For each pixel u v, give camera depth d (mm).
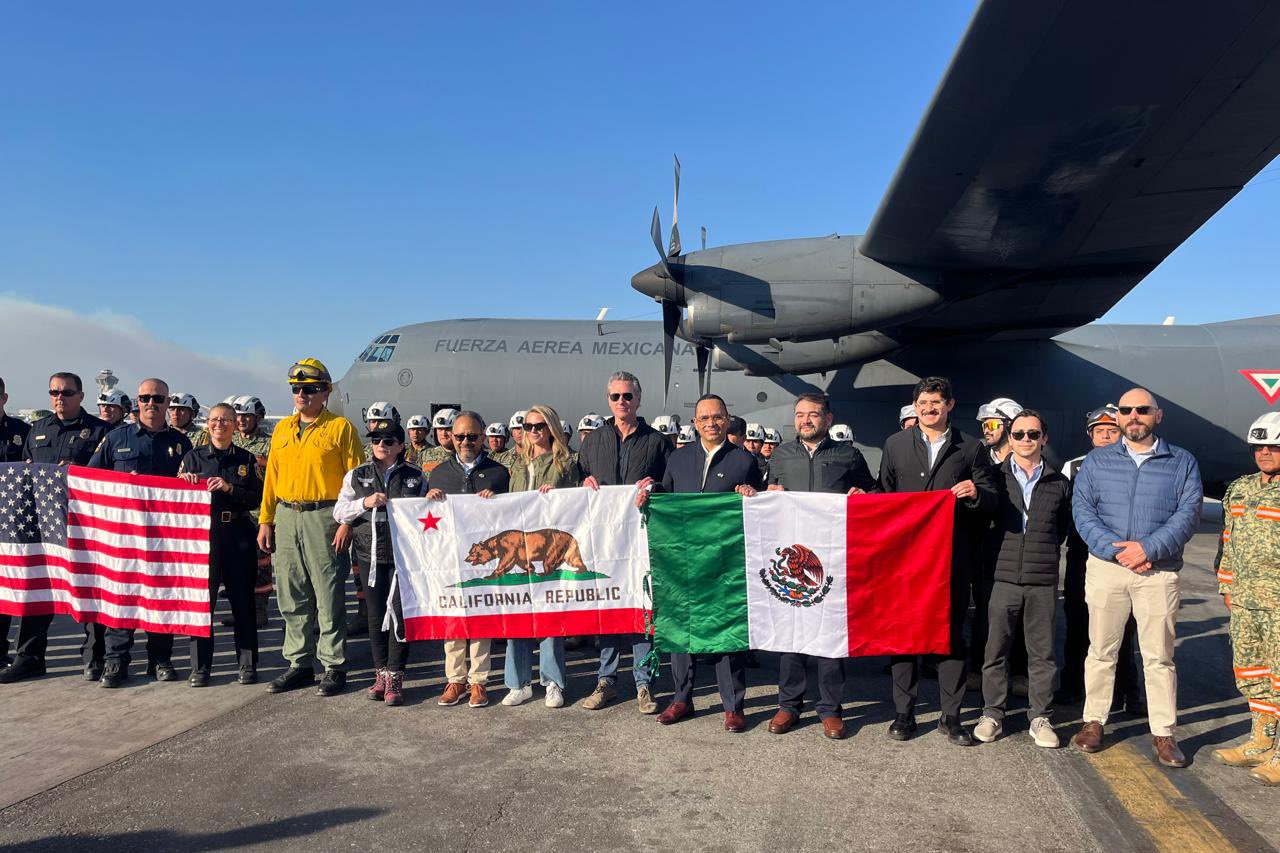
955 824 3537
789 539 4816
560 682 5262
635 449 5480
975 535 5535
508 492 5488
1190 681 5793
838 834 3439
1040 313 10656
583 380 12922
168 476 6117
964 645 4652
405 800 3779
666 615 4891
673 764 4246
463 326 13875
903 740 4605
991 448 6070
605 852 3277
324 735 4684
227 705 5266
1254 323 13562
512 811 3664
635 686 5777
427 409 13398
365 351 14281
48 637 7188
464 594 5238
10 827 3504
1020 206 7773
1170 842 3381
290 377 5477
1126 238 8453
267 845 3344
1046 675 4555
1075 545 5293
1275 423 4121
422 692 5562
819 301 9289
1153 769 4188
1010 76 5695
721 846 3328
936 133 6492
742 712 4840
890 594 4656
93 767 4184
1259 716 4199
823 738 4660
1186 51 5359
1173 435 12266
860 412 12117
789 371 10953
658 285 9656
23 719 4973
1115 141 6574
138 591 5641
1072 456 12133
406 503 5285
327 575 5508
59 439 6559
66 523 5828
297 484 5496
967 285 9273
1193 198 7598
